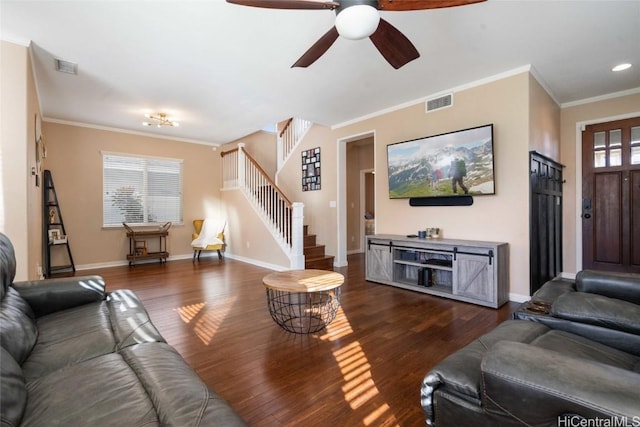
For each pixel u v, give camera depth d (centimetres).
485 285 345
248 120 555
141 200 648
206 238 680
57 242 518
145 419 95
